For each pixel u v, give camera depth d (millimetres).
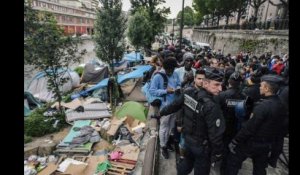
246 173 4383
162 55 5383
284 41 19969
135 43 26703
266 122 3240
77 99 11453
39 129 8367
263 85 3355
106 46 14078
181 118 3482
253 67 7973
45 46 9492
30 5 10633
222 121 2971
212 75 3023
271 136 3367
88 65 17859
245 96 4020
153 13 34562
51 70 10242
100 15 13695
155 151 4410
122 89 12859
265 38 22875
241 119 3912
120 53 14453
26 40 9422
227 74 5094
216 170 4398
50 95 14008
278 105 3275
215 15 53656
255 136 3352
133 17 26328
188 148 3289
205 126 3047
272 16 36250
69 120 9375
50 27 9656
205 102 2988
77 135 7797
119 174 5656
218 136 2916
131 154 6316
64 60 10508
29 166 6184
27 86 14820
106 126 8195
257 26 29375
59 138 8070
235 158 3604
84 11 88875
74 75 15828
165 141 4750
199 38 57500
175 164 4598
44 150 7043
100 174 5660
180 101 3385
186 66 6223
